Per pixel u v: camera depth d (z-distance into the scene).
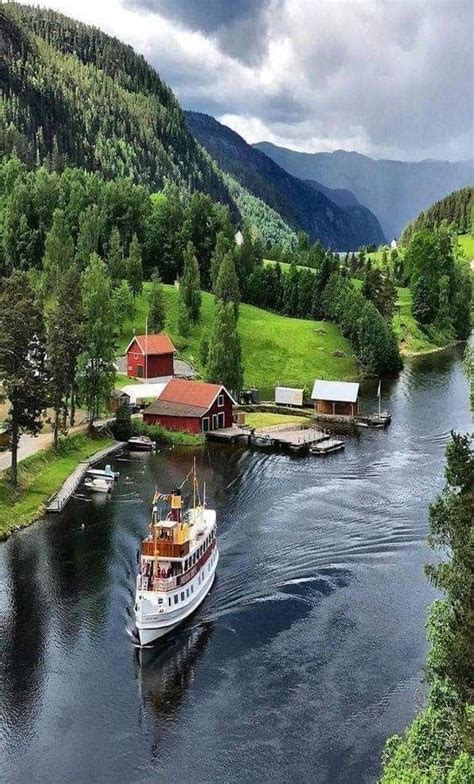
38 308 89.38
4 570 69.75
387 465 104.38
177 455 109.81
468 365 100.00
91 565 71.12
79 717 50.16
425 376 169.50
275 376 162.12
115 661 56.47
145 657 56.97
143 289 188.12
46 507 84.50
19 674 54.50
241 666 55.78
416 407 140.00
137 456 108.94
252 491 93.06
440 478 97.88
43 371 87.94
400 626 60.72
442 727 38.03
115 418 117.56
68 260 174.12
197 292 176.50
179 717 50.06
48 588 66.69
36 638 59.06
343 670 54.94
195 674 54.75
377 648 57.69
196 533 66.94
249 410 138.62
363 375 169.25
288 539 77.69
